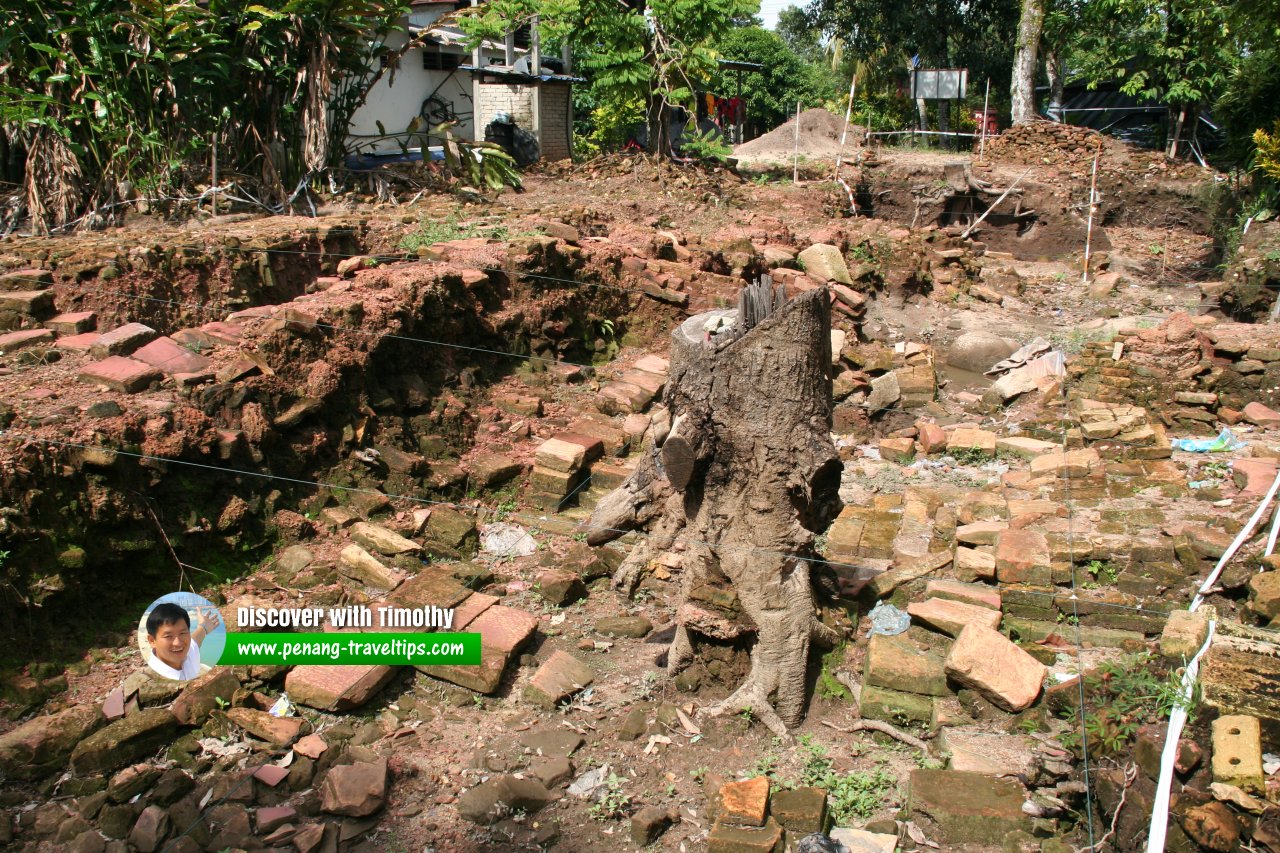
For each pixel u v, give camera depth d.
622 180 16.88
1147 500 7.23
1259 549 5.79
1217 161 22.67
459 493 7.41
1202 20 21.53
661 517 5.43
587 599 6.38
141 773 4.54
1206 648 4.39
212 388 6.29
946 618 5.47
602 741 4.98
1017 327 13.38
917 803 4.32
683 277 10.77
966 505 7.23
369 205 12.81
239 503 6.13
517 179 15.44
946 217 20.97
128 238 9.03
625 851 4.27
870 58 32.38
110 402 5.81
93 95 10.48
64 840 4.25
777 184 19.14
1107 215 21.33
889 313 13.64
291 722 4.91
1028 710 4.85
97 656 5.20
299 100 12.43
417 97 22.30
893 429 10.09
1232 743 3.79
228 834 4.29
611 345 10.20
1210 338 10.09
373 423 7.36
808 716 5.19
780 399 4.89
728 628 5.17
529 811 4.48
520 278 9.41
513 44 20.94
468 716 5.17
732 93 32.62
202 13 11.21
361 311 7.54
